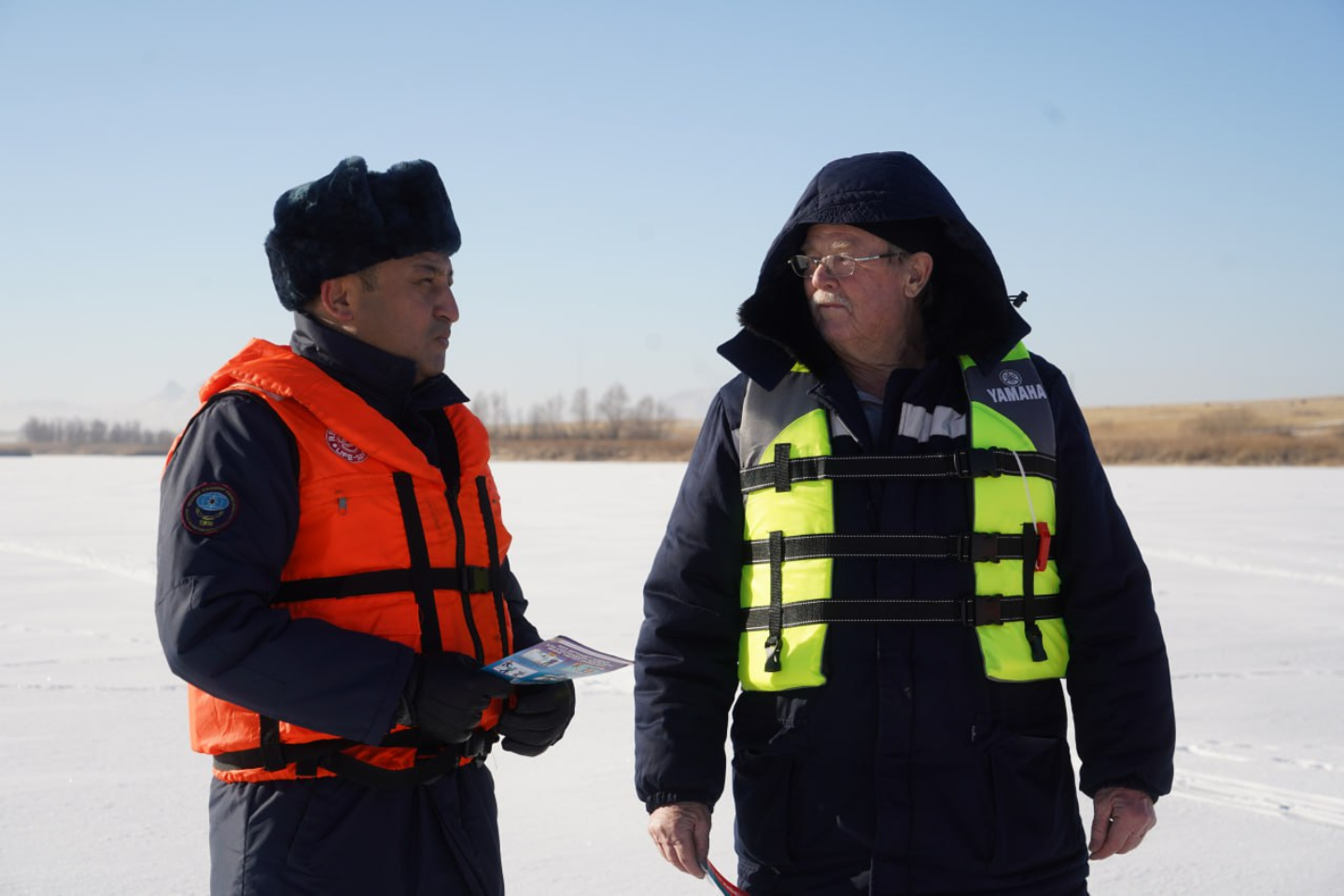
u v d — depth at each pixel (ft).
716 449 8.94
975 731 8.10
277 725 7.13
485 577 7.90
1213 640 27.35
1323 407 421.18
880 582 8.22
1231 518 62.64
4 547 49.98
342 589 7.27
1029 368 8.86
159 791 16.17
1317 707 20.92
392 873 7.22
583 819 15.37
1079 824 8.44
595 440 345.72
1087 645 8.55
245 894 7.05
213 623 6.76
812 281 8.73
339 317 7.72
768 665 8.28
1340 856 14.06
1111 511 8.70
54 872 13.26
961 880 7.97
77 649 26.53
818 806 8.15
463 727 7.04
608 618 30.83
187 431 7.33
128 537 55.31
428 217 7.68
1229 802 15.96
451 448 8.16
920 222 8.71
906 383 8.66
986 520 8.31
